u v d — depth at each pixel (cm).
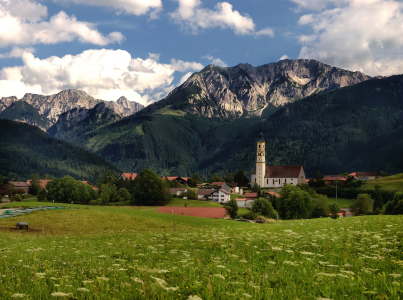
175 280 1159
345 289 970
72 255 2078
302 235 2178
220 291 1009
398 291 906
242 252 1667
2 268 1594
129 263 1634
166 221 6278
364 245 1641
